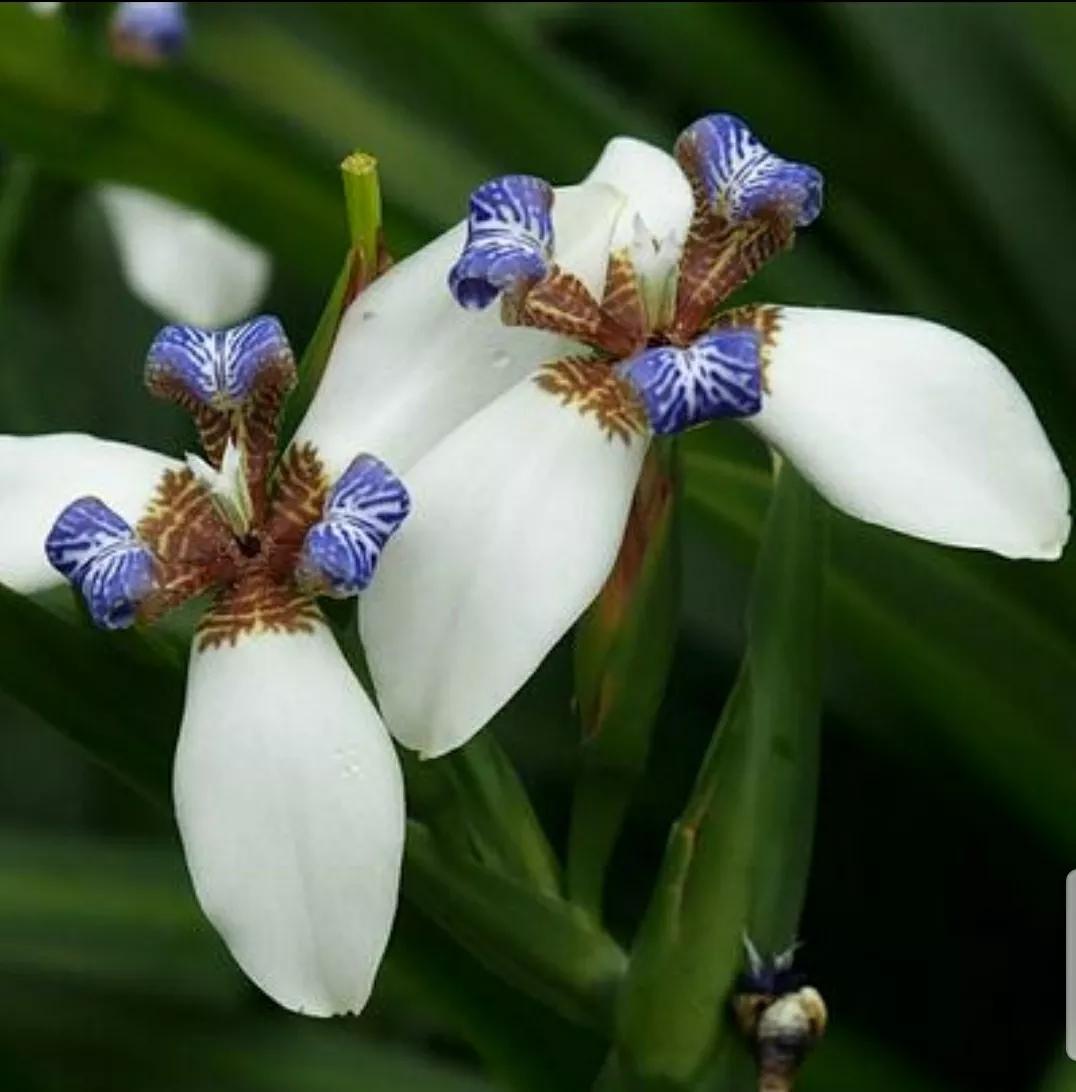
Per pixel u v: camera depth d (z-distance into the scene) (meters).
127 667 0.40
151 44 0.51
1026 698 0.48
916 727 0.52
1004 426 0.39
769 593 0.41
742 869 0.40
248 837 0.38
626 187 0.41
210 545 0.40
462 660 0.38
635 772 0.41
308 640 0.39
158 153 0.51
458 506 0.39
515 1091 0.42
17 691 0.40
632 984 0.40
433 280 0.40
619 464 0.39
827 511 0.41
